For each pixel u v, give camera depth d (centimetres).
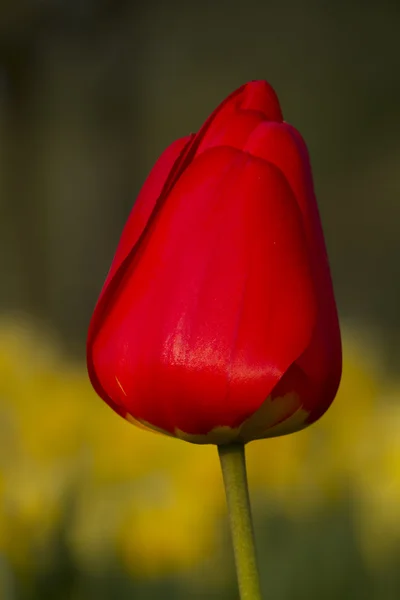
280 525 100
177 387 53
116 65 310
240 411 53
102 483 94
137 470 94
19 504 85
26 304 301
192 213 53
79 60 299
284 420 54
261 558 97
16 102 292
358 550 98
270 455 102
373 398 107
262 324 53
